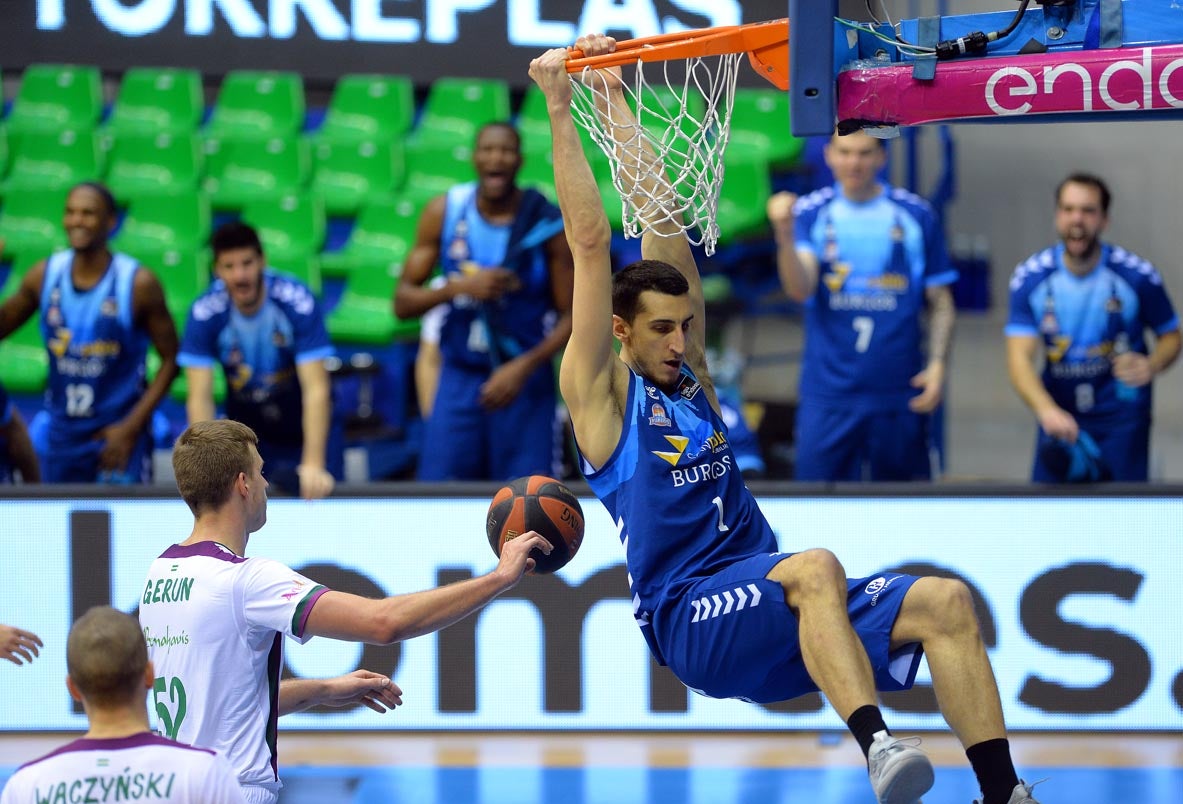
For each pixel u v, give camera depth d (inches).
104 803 303.1
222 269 689.0
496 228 730.8
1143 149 1311.5
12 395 955.3
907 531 662.5
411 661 671.8
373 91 1156.5
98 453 742.5
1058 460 663.1
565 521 416.8
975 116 388.2
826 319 732.7
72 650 308.3
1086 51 380.2
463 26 749.9
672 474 409.7
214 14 755.4
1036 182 1323.8
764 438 907.4
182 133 1133.1
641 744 661.9
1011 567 660.7
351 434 894.4
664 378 419.8
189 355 706.8
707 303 953.5
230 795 308.3
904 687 392.2
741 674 397.4
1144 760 627.8
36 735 668.7
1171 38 378.0
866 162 719.1
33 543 669.9
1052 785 595.2
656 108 827.4
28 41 756.6
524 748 657.0
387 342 968.9
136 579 670.5
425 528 670.5
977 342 1266.0
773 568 386.6
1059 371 721.0
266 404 713.0
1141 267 714.2
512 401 717.9
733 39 420.2
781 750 652.1
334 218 1103.0
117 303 730.2
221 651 381.1
